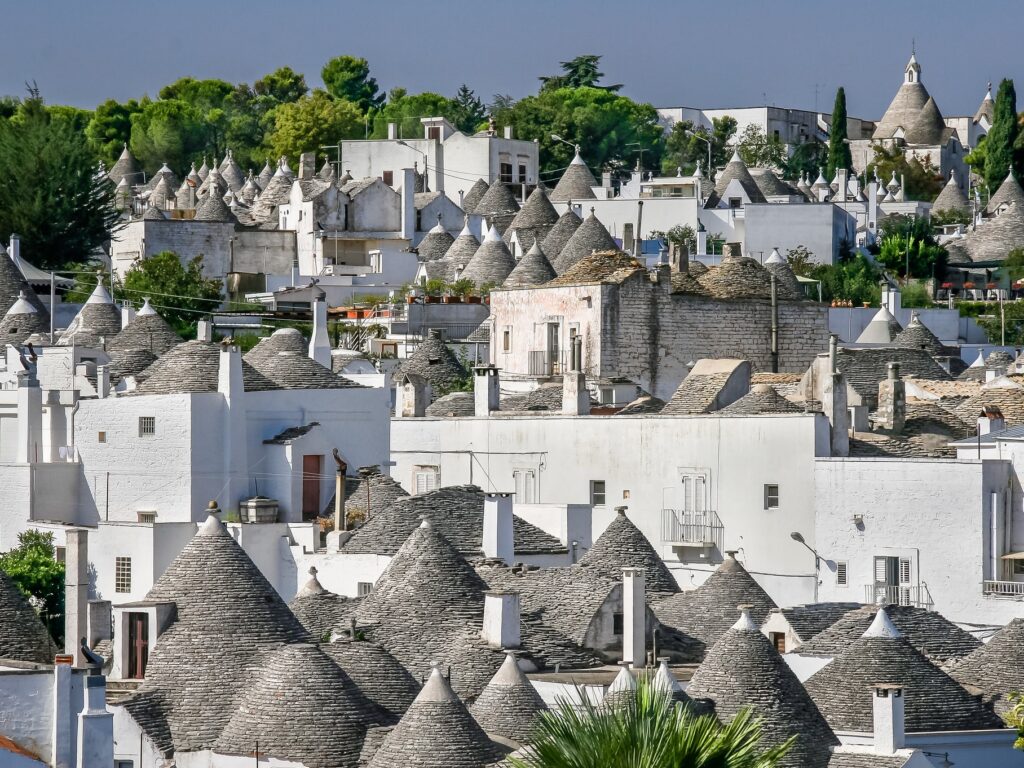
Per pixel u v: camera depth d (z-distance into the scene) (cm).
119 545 11694
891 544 11431
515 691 8425
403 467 13438
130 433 12625
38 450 12938
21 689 8094
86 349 14688
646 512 12394
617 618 9781
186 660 9338
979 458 11394
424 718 7944
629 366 15750
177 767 8819
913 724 8606
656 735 6162
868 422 12988
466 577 9869
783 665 8550
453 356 16250
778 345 16125
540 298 16138
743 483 12006
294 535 11706
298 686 8700
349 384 12812
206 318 18650
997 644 9350
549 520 11906
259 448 12531
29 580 11431
